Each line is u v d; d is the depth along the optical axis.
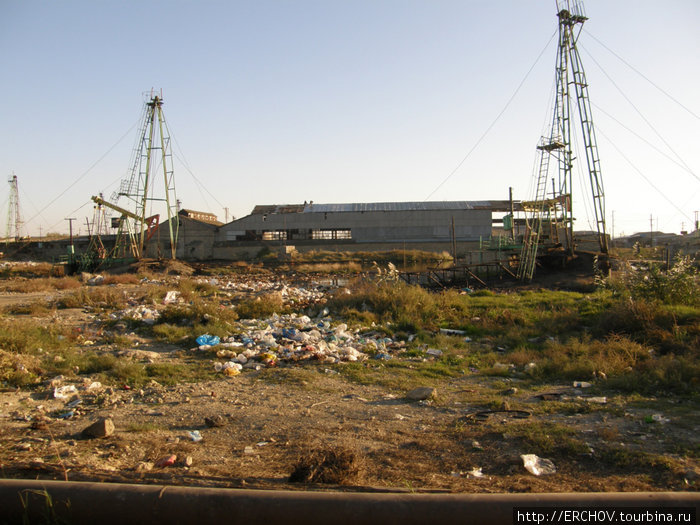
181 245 62.28
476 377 9.95
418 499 3.42
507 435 6.21
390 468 5.26
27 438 6.03
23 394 8.02
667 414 7.04
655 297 16.58
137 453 5.66
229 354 11.40
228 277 42.94
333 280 36.38
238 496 3.47
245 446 6.02
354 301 18.80
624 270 22.14
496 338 13.96
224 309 17.67
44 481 3.76
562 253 29.73
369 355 12.09
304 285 33.84
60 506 3.52
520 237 34.56
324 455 5.02
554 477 4.98
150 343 13.07
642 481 4.83
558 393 8.51
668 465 5.13
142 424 6.79
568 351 11.52
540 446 5.80
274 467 5.25
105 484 3.69
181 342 13.03
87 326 15.44
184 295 25.09
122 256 53.38
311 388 8.91
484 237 63.56
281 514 3.36
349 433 6.52
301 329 15.08
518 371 10.41
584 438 6.09
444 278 30.00
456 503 3.38
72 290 28.77
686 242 50.84
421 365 10.92
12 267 47.34
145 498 3.50
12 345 10.51
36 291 30.72
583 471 5.14
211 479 4.68
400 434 6.47
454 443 6.07
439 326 15.65
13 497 3.59
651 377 9.01
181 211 68.62
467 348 12.87
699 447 5.70
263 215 65.00
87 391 8.36
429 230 63.91
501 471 5.19
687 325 12.54
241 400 8.13
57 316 18.23
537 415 7.21
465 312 17.39
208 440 6.22
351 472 4.84
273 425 6.87
